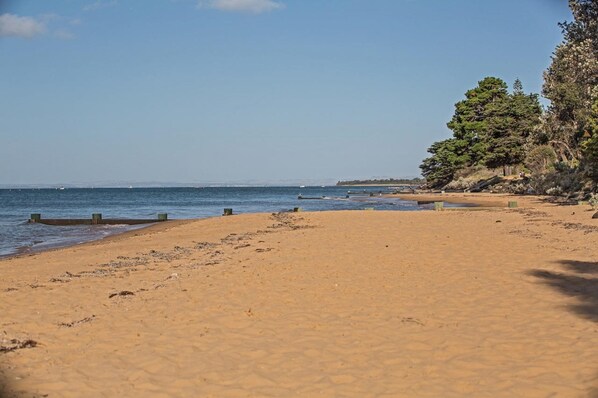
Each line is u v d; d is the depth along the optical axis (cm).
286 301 1016
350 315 914
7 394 593
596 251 1482
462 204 5444
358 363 688
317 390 604
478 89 10706
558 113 6581
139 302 1032
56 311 990
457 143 10638
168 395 595
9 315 962
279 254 1571
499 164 9262
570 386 591
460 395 584
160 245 2058
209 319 902
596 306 916
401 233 2017
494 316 888
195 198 11656
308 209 5578
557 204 4134
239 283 1179
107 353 739
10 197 13075
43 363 701
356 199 8888
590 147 4197
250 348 751
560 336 767
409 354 718
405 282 1159
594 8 4872
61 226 3553
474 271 1254
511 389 593
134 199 11231
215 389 610
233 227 2714
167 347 761
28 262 1689
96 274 1388
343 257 1481
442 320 874
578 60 4897
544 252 1493
